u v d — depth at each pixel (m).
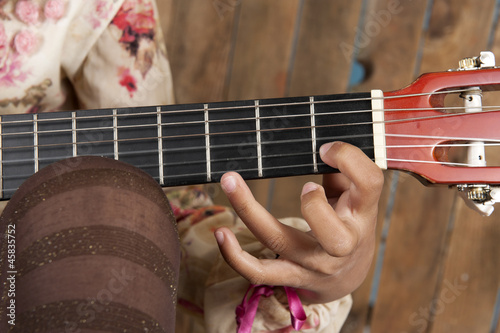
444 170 0.57
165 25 1.47
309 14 1.48
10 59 0.72
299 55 1.48
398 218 1.40
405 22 1.46
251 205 0.52
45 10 0.70
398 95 0.58
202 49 1.48
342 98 0.58
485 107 0.58
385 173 1.41
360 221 0.54
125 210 0.37
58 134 0.60
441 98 0.60
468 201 0.58
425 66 1.46
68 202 0.37
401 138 0.58
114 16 0.77
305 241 0.53
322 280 0.56
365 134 0.58
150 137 0.59
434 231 1.40
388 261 1.39
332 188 0.64
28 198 0.38
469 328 1.38
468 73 0.58
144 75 0.80
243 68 1.48
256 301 0.62
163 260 0.37
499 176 0.56
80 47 0.76
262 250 0.66
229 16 1.49
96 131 0.59
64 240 0.35
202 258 0.73
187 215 0.79
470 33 1.45
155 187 0.41
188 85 1.47
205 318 0.68
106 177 0.38
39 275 0.34
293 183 1.41
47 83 0.76
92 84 0.80
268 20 1.49
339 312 0.73
